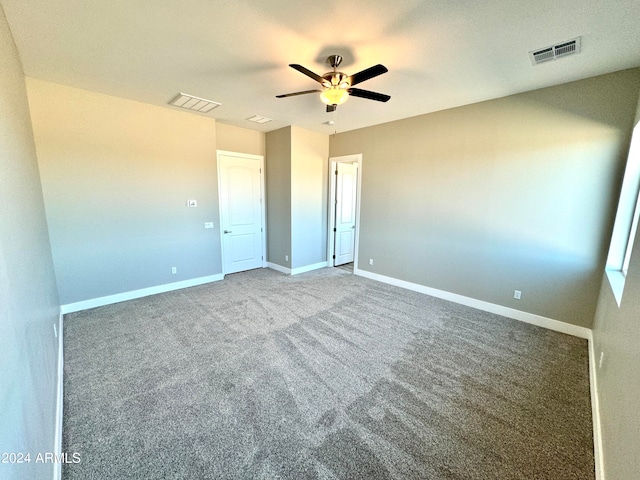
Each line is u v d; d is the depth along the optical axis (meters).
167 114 3.76
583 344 2.68
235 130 4.78
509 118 3.10
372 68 1.94
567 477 1.41
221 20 1.83
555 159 2.84
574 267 2.82
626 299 1.53
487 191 3.34
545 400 1.93
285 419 1.74
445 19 1.79
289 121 4.34
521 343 2.68
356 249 4.96
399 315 3.29
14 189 1.36
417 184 3.99
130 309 3.36
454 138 3.56
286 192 4.93
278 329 2.91
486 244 3.40
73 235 3.19
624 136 2.48
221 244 4.73
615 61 2.29
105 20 1.82
